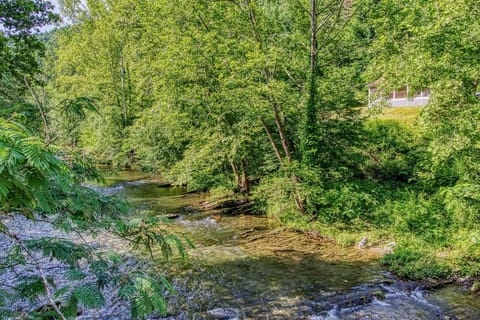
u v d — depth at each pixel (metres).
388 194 12.45
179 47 13.06
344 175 12.87
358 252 9.54
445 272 7.82
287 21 14.27
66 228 3.01
